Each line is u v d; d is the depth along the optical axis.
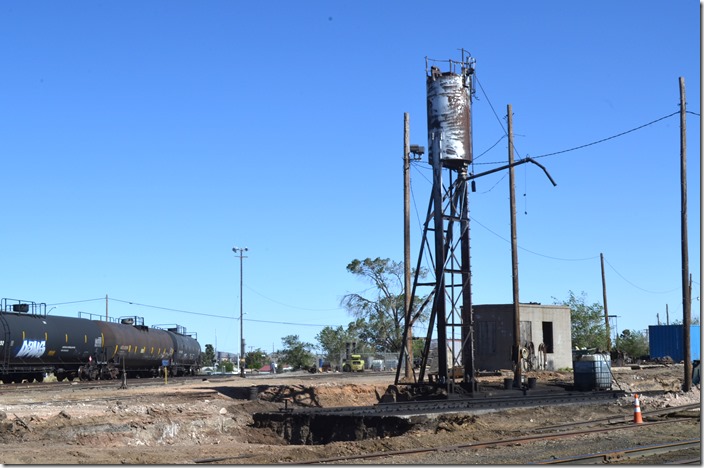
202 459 18.73
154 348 64.06
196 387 41.38
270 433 27.02
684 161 36.88
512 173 42.53
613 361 67.88
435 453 18.84
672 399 32.75
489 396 30.66
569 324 59.94
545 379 47.59
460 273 30.92
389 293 91.38
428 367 69.19
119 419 25.52
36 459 17.98
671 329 74.25
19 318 48.38
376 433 24.55
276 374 75.06
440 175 30.61
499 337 56.06
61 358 52.31
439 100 30.88
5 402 29.73
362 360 82.50
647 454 17.84
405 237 39.78
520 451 18.81
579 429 23.48
